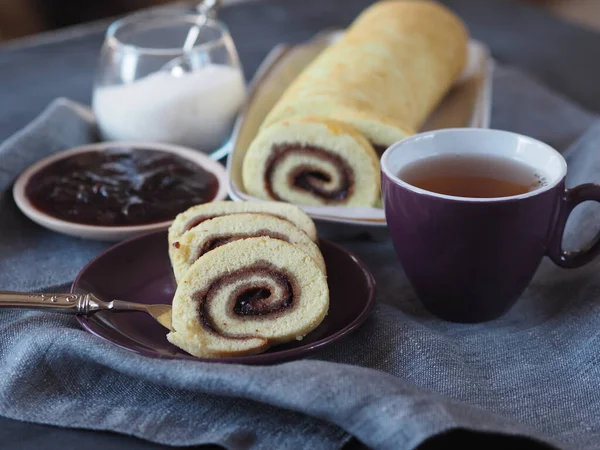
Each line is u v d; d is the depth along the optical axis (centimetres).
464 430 45
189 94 72
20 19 164
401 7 85
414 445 43
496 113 82
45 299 52
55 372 50
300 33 101
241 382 46
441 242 52
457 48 84
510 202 50
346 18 106
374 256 61
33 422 47
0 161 66
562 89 90
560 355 52
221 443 46
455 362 51
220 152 75
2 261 60
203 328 51
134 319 53
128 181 65
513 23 106
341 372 46
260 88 79
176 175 65
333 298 54
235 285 51
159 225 60
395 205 53
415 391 46
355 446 47
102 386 50
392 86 73
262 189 64
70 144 72
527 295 57
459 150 55
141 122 72
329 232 62
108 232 60
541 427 47
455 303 54
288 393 45
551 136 77
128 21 76
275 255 52
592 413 48
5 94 85
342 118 64
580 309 53
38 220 61
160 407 48
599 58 97
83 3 168
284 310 51
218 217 54
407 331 52
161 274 57
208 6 76
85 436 47
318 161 62
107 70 74
